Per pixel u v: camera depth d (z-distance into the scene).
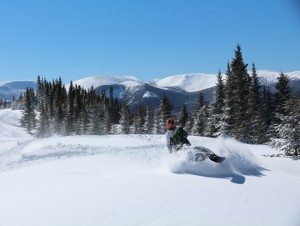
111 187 7.94
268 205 6.43
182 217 5.79
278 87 49.16
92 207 6.56
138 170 10.72
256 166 10.78
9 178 12.16
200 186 7.70
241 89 44.00
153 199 6.80
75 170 12.77
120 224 5.59
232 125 41.38
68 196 7.60
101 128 83.88
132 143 27.11
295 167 15.27
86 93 125.75
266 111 50.28
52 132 89.25
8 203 7.82
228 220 5.63
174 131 10.84
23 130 95.31
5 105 175.75
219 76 50.66
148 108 79.19
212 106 49.91
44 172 12.80
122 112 83.88
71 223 5.79
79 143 27.67
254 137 42.06
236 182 8.22
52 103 114.81
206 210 6.12
